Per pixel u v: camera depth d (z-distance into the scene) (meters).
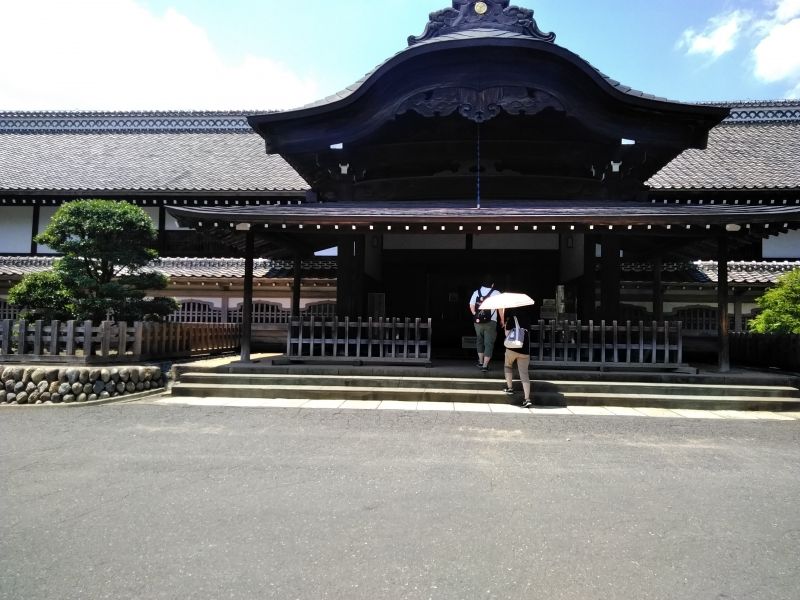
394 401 8.22
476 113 10.24
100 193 15.38
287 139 10.98
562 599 2.74
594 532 3.57
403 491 4.31
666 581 2.93
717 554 3.26
